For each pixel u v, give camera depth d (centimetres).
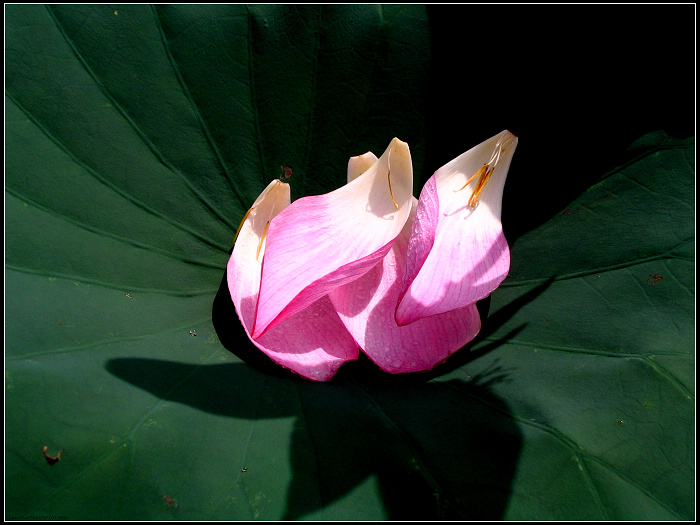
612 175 39
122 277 35
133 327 33
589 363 35
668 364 34
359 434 32
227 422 31
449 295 34
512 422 33
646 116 39
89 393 30
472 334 36
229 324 36
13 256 32
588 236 38
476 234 35
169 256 37
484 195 36
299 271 35
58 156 36
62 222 34
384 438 32
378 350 35
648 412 33
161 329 34
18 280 32
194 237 38
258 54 39
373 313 36
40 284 32
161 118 38
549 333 36
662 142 39
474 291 34
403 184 35
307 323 36
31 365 30
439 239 35
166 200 38
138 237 36
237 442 30
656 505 30
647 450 31
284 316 33
